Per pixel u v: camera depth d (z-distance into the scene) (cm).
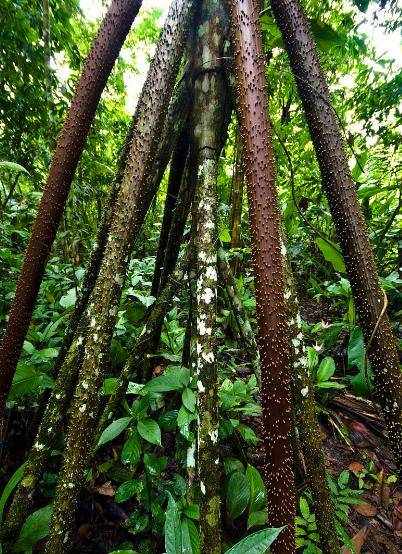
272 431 76
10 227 260
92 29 318
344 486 174
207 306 112
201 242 116
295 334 118
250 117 79
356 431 210
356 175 309
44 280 242
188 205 150
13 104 243
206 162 122
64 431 153
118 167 140
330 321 329
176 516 78
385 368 89
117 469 151
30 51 241
